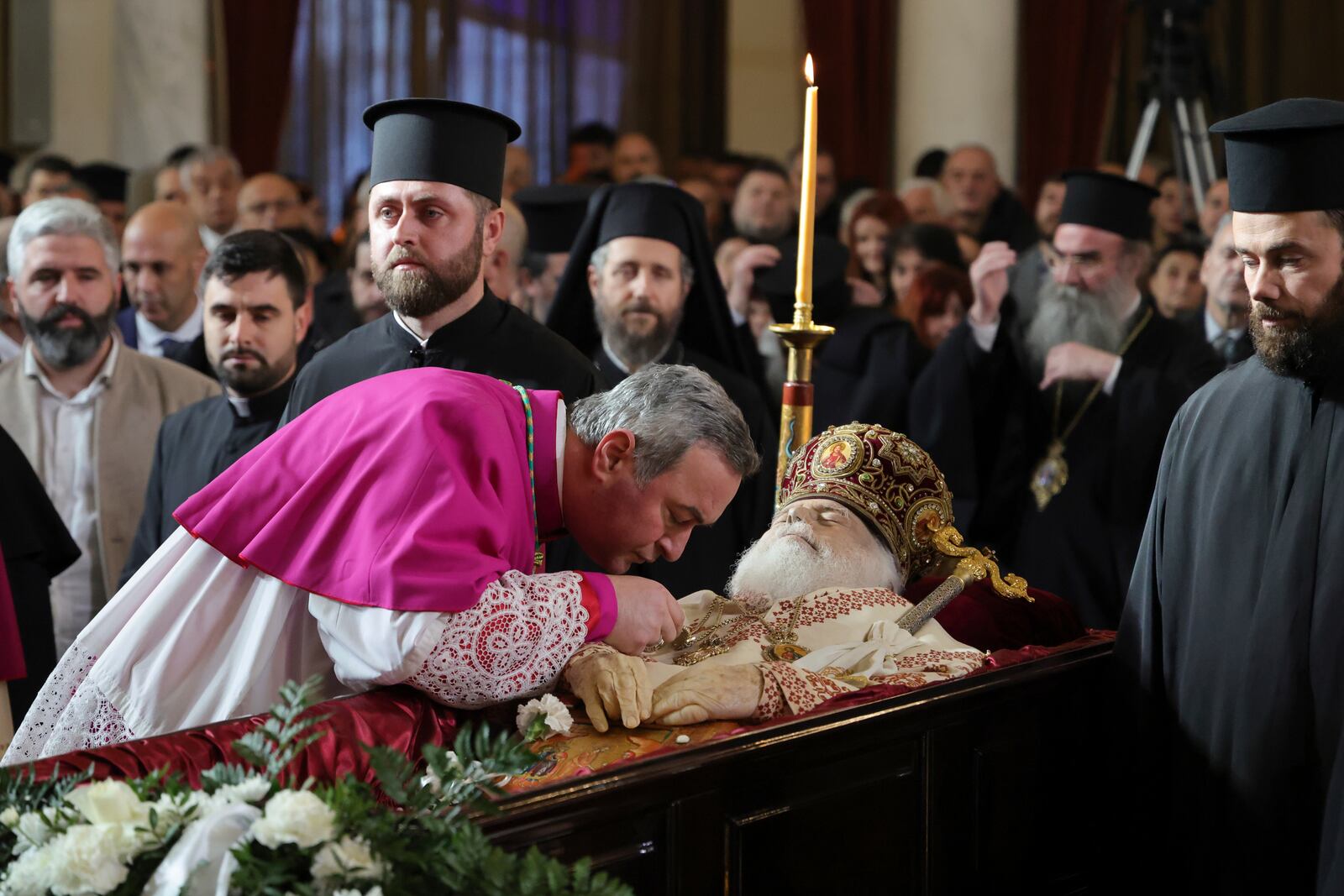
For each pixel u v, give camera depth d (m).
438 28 9.81
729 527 3.68
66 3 8.14
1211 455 2.26
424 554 1.92
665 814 1.90
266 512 2.08
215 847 1.49
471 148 2.88
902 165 9.93
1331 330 2.05
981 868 2.33
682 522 2.20
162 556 2.15
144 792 1.59
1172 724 2.29
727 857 1.97
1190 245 6.06
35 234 3.81
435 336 2.95
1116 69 10.24
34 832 1.54
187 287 4.89
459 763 1.63
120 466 3.89
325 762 1.85
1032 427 4.65
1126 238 4.63
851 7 10.15
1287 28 11.04
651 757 1.88
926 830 2.23
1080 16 10.01
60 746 2.12
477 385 2.16
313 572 1.98
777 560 2.59
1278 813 2.10
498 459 2.06
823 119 10.28
